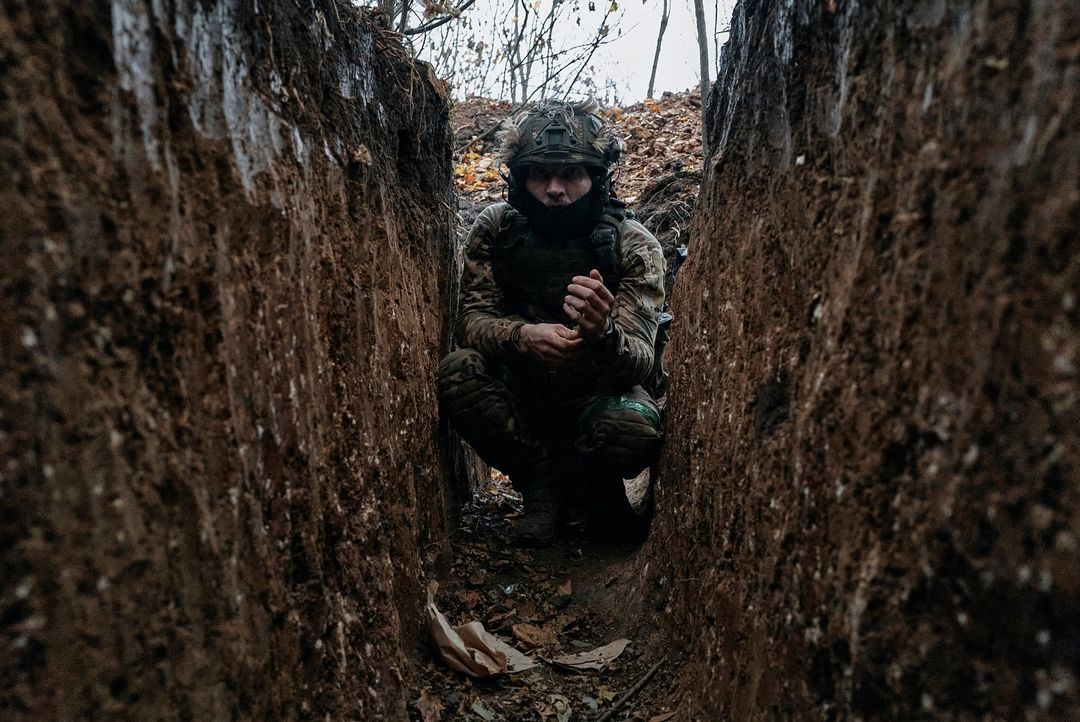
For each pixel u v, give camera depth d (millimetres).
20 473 646
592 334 2203
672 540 1938
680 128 6629
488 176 5746
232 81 1120
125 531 760
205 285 974
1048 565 609
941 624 744
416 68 2320
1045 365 625
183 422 892
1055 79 642
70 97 760
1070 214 611
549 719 1765
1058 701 596
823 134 1190
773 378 1261
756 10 1610
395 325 1942
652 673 1833
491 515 2779
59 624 672
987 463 689
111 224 794
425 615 1917
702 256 1968
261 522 1055
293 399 1201
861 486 906
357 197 1690
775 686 1108
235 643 945
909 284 853
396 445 1841
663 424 2438
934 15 857
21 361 657
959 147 775
